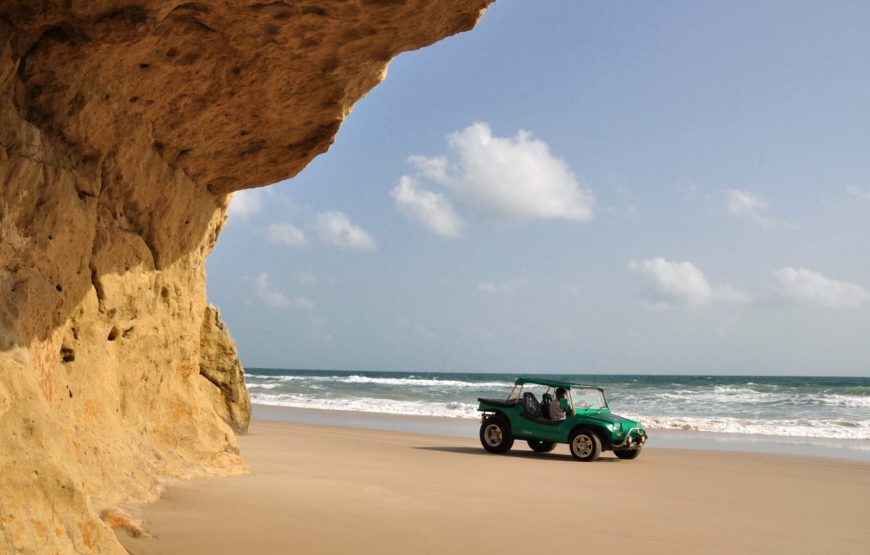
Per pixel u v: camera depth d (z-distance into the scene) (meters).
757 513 8.88
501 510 7.97
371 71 6.55
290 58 6.05
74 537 4.06
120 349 7.34
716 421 25.86
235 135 7.30
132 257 7.01
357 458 12.77
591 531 7.16
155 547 5.48
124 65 5.74
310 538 6.06
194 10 5.35
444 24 5.72
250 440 15.38
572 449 15.00
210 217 8.78
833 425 25.17
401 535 6.41
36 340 5.14
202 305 9.20
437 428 23.70
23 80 5.22
